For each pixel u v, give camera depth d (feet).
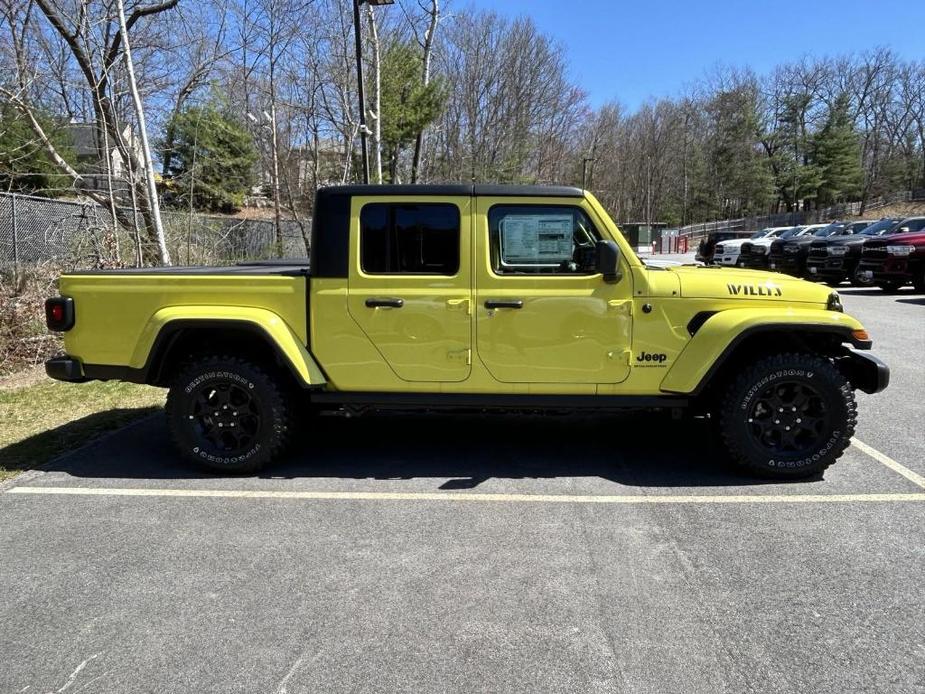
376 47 59.62
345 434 17.88
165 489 13.94
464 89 110.93
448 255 13.97
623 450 16.33
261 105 65.67
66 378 14.76
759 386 13.75
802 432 14.19
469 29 111.04
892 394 21.67
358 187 13.99
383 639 8.61
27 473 14.88
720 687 7.66
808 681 7.76
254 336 14.96
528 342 13.92
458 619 9.04
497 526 11.99
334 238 14.03
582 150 184.14
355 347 14.20
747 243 81.20
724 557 10.75
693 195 245.24
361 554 10.95
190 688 7.72
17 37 37.83
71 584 10.05
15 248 33.37
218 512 12.73
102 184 42.63
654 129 240.73
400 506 12.94
